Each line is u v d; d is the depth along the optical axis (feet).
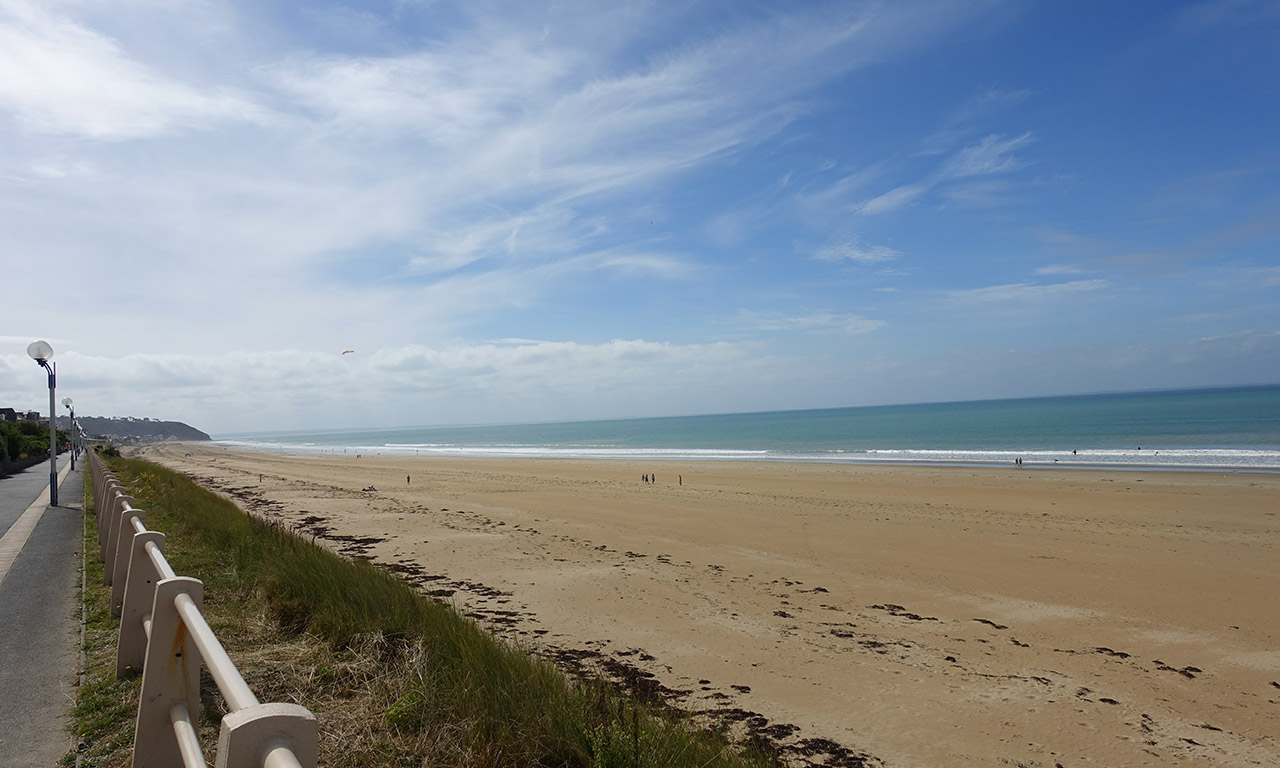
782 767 17.11
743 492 86.69
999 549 49.62
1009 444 182.70
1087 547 50.37
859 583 39.70
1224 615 34.19
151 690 8.37
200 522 33.14
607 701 15.84
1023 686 24.97
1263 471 99.96
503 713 11.91
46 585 22.31
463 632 17.11
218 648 6.59
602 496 82.69
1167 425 232.53
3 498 57.47
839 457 155.12
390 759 10.64
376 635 15.75
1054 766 19.43
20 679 13.42
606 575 39.58
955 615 33.86
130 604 13.10
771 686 23.99
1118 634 31.35
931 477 102.58
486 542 49.37
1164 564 45.09
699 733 16.34
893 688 24.31
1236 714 23.16
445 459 195.21
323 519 59.82
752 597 35.91
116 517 21.50
